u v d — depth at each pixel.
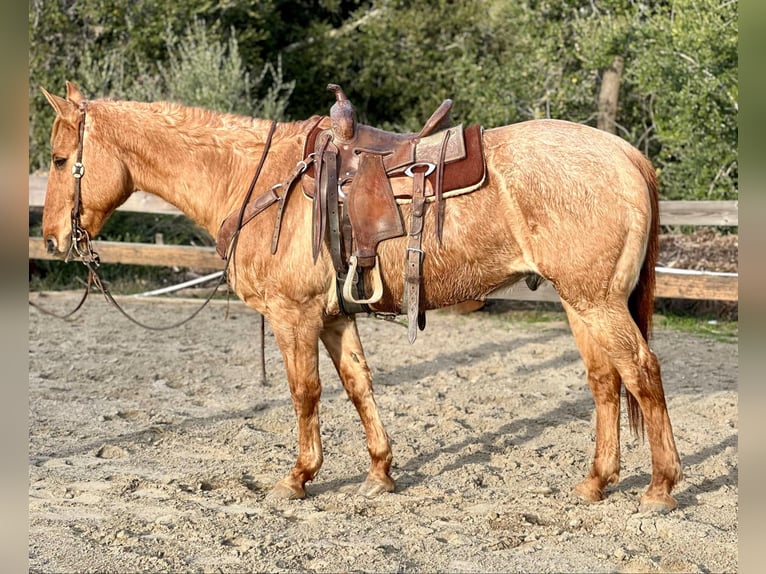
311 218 4.12
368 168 4.09
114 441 5.36
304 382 4.26
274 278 4.19
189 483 4.57
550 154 3.96
